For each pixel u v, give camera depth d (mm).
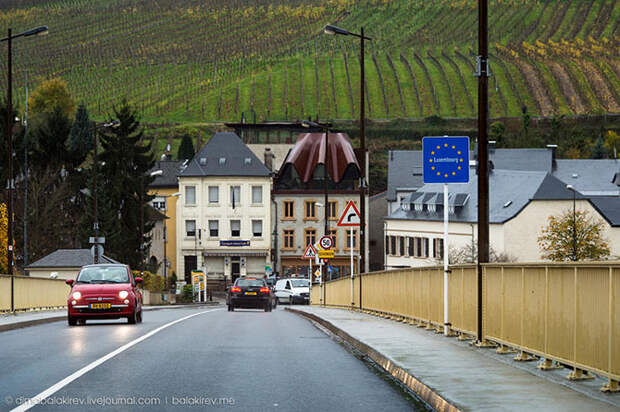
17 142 137000
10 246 57062
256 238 150000
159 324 41281
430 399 16812
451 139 29906
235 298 68000
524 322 22266
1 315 47250
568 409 14781
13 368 21828
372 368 22469
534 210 118125
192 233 150125
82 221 136375
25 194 112750
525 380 18391
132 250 138000
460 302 29047
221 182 149625
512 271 23391
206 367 22312
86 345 28281
